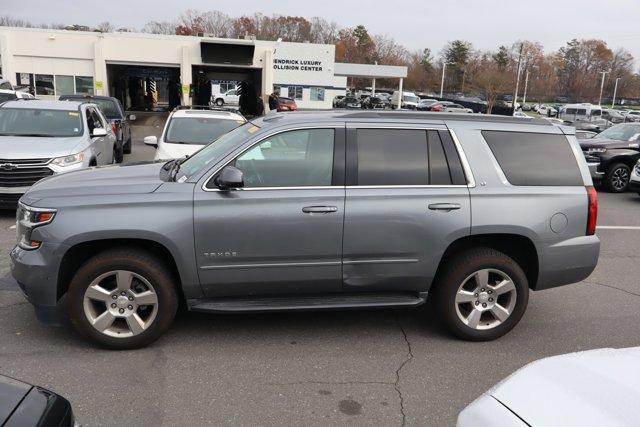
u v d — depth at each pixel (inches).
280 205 164.9
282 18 4426.7
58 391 144.0
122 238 161.3
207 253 163.8
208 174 164.4
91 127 390.3
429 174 174.6
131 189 163.8
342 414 138.5
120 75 1544.0
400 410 141.3
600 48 4638.3
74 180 176.4
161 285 164.6
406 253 172.2
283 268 168.2
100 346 168.1
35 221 160.4
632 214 426.3
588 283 250.5
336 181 169.3
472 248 180.9
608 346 183.2
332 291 175.3
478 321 181.2
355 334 186.4
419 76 4559.5
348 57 4537.4
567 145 185.9
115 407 137.8
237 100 1894.7
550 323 201.6
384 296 179.5
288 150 169.5
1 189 317.7
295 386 151.2
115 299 165.3
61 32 1376.7
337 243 168.6
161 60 1440.7
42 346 169.3
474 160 177.2
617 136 575.5
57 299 164.2
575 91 4539.9
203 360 164.4
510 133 182.7
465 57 4635.8
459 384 155.3
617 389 81.5
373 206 168.6
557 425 76.7
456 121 181.0
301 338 181.9
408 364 166.2
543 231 177.6
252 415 136.6
